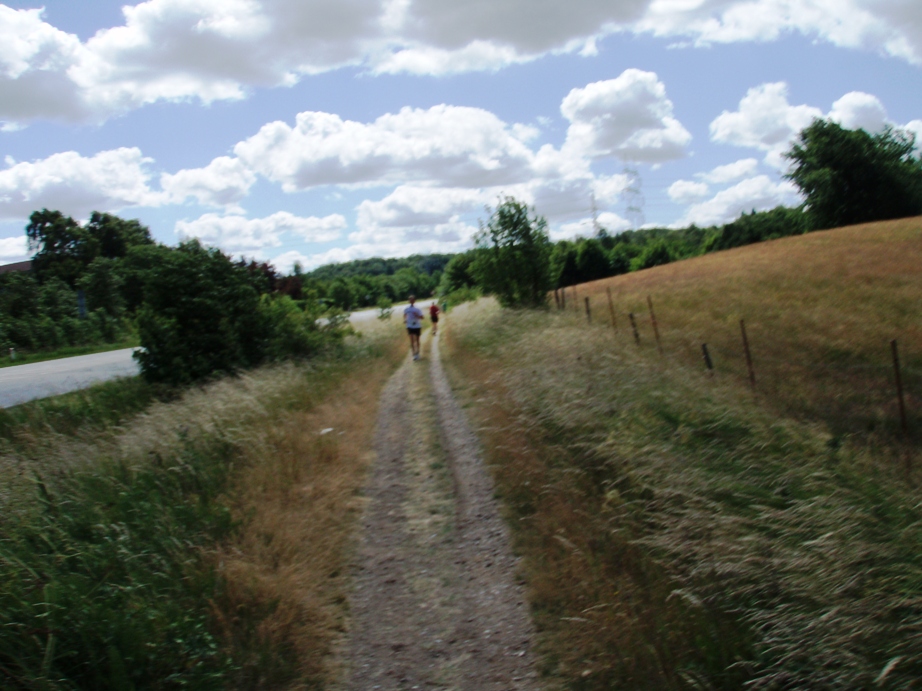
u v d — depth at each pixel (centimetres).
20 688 337
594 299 2625
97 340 3512
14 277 4134
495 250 2198
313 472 745
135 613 403
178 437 750
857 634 337
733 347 1536
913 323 1692
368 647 437
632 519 520
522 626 440
